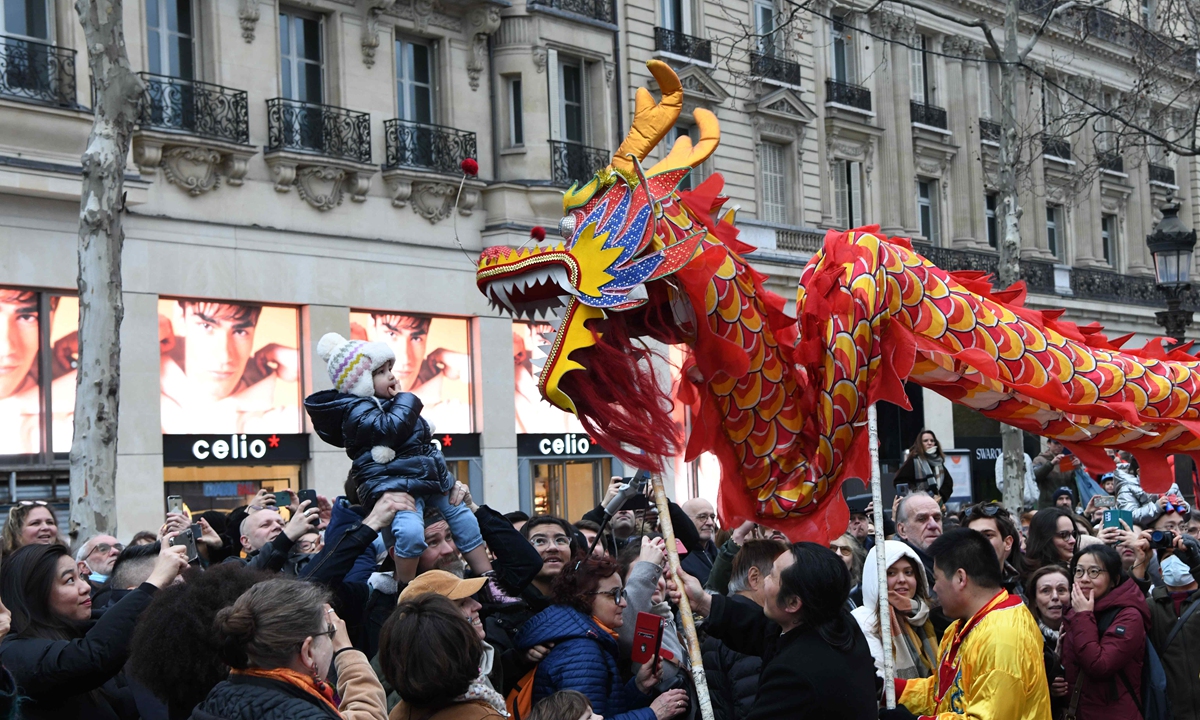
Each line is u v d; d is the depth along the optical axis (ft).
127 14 59.00
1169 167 125.49
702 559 25.03
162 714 16.46
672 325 18.12
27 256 55.11
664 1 83.51
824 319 18.34
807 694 14.33
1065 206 114.21
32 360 55.77
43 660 14.73
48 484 56.24
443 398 71.51
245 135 62.64
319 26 67.51
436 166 70.44
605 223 16.97
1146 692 21.48
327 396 18.40
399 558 17.83
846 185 96.89
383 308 68.28
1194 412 21.11
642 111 17.78
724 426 18.84
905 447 95.25
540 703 14.34
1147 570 28.91
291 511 23.57
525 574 18.44
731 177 86.07
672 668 17.92
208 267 61.46
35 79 54.44
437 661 12.94
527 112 73.56
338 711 13.07
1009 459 61.72
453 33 72.33
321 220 66.03
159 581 15.47
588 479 78.38
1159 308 120.47
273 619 12.38
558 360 16.49
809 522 18.65
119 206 38.34
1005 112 61.72
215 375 62.23
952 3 102.83
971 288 20.85
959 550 16.74
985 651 16.03
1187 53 66.80
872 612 19.63
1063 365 20.12
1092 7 63.82
